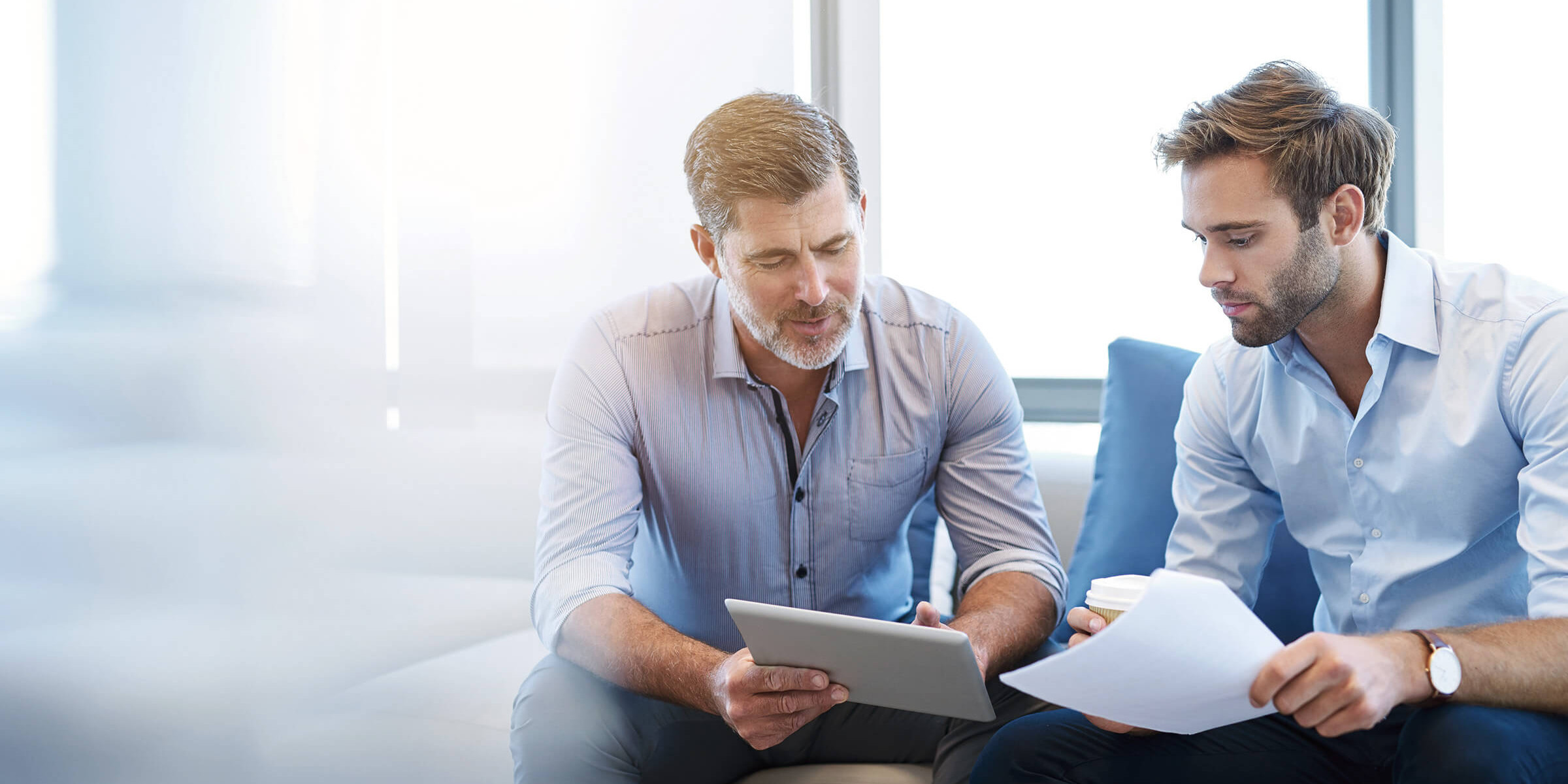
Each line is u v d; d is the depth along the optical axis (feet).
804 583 5.01
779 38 7.32
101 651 2.87
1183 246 7.80
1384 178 3.97
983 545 5.04
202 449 3.20
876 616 5.24
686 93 6.23
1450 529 4.05
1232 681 2.98
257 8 3.41
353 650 3.78
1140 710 3.16
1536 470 3.70
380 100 3.97
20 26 2.69
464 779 4.26
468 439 4.48
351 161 3.82
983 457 5.11
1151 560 5.25
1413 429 4.07
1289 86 3.84
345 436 3.78
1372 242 4.10
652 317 4.97
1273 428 4.47
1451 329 4.01
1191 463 4.83
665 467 4.85
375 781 3.85
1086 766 3.92
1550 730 3.26
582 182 5.30
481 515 4.56
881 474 4.99
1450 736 3.16
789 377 4.86
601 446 4.70
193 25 3.18
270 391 3.45
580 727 4.09
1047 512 5.98
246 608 3.34
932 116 8.20
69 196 2.81
